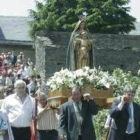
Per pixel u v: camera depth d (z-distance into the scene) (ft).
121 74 78.69
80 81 63.46
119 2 182.19
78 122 45.42
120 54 150.92
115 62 150.71
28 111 46.11
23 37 198.80
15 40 196.85
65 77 63.67
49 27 181.68
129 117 45.62
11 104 45.98
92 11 178.50
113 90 66.80
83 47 86.33
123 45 155.12
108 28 177.58
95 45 153.79
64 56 143.43
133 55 151.02
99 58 150.20
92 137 45.47
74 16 179.83
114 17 180.45
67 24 177.47
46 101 49.96
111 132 46.29
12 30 203.31
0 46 196.54
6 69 136.98
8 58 151.02
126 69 150.82
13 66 140.15
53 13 183.21
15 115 45.75
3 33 201.05
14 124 45.78
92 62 87.71
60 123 45.78
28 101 46.34
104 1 182.91
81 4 179.63
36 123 46.60
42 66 145.18
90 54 87.66
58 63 143.13
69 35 149.28
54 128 49.65
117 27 178.91
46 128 49.49
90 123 45.68
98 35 154.71
